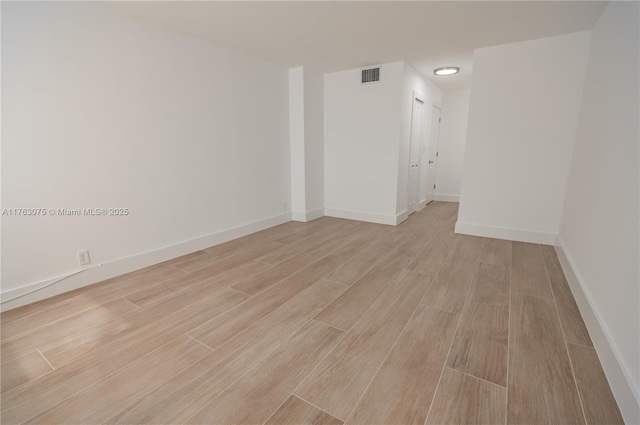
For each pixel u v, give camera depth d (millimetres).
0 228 1998
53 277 2260
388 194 4414
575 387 1377
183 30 2852
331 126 4742
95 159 2402
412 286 2424
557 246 3139
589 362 1543
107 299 2219
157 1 2252
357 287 2416
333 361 1564
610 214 1710
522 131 3312
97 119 2381
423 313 2021
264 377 1455
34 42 2025
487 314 2000
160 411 1265
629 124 1591
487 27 2799
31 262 2146
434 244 3482
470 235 3822
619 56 1918
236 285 2463
